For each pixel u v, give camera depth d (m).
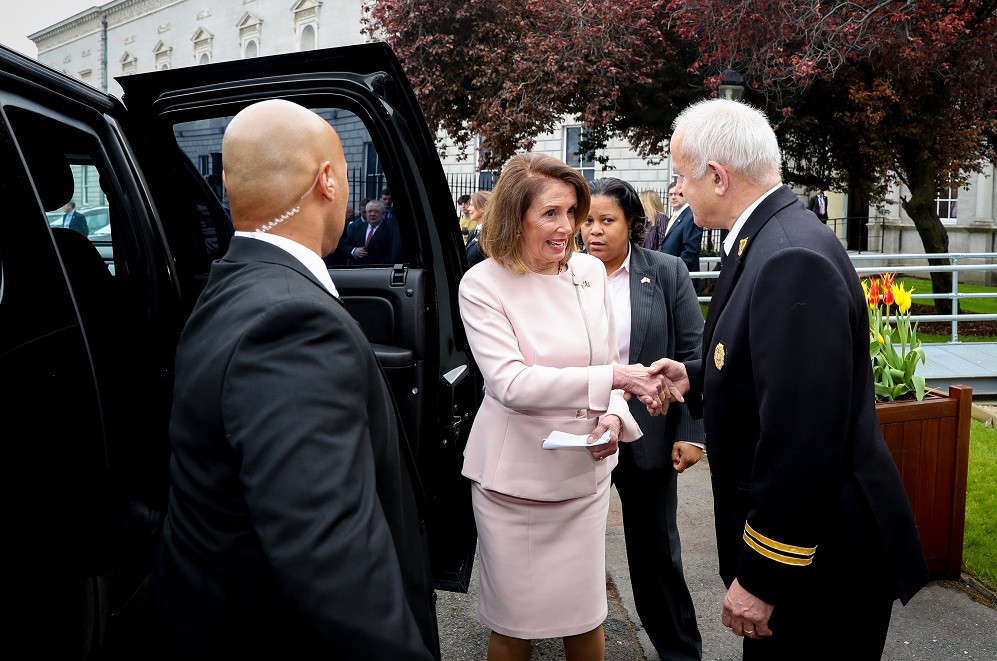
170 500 1.35
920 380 3.37
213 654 1.29
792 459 1.69
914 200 12.29
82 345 1.72
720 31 10.46
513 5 12.20
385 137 2.34
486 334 2.27
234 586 1.27
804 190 21.14
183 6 34.44
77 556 1.58
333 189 1.45
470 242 6.03
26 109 1.82
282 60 2.35
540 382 2.18
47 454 1.50
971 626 3.15
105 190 2.28
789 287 1.72
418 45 12.45
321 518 1.16
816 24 10.00
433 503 2.57
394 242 2.52
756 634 1.82
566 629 2.35
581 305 2.37
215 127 2.44
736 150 1.92
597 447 2.22
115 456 1.81
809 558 1.75
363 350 1.32
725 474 1.95
